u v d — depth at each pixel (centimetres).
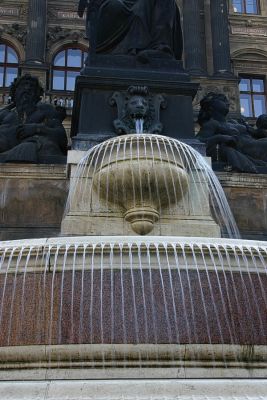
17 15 3900
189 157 751
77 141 803
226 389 366
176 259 482
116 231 720
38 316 456
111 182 695
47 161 844
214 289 476
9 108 1085
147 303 461
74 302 461
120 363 425
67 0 3972
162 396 358
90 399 353
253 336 462
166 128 843
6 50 3838
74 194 742
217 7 3962
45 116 982
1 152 906
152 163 686
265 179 845
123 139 710
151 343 440
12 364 426
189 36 3847
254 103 4050
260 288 488
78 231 719
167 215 735
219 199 773
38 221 784
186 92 868
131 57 888
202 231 733
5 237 764
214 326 459
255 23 4197
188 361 432
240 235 799
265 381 379
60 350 425
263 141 977
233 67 4081
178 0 4038
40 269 476
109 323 451
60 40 3884
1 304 466
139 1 938
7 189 796
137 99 822
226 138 906
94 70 857
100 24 919
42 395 357
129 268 475
